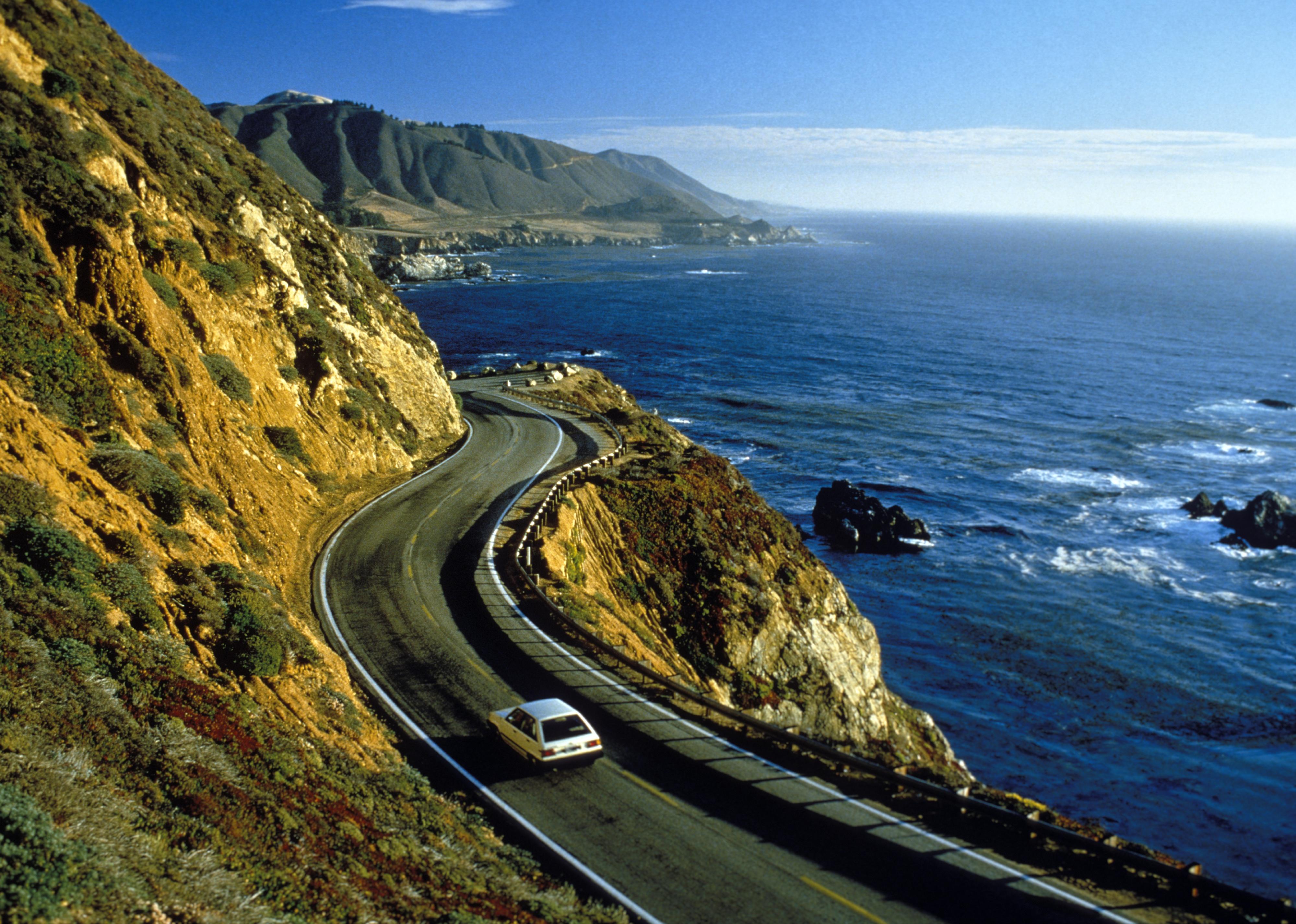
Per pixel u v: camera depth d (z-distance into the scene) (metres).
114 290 25.45
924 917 12.93
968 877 14.00
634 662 22.53
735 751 18.73
